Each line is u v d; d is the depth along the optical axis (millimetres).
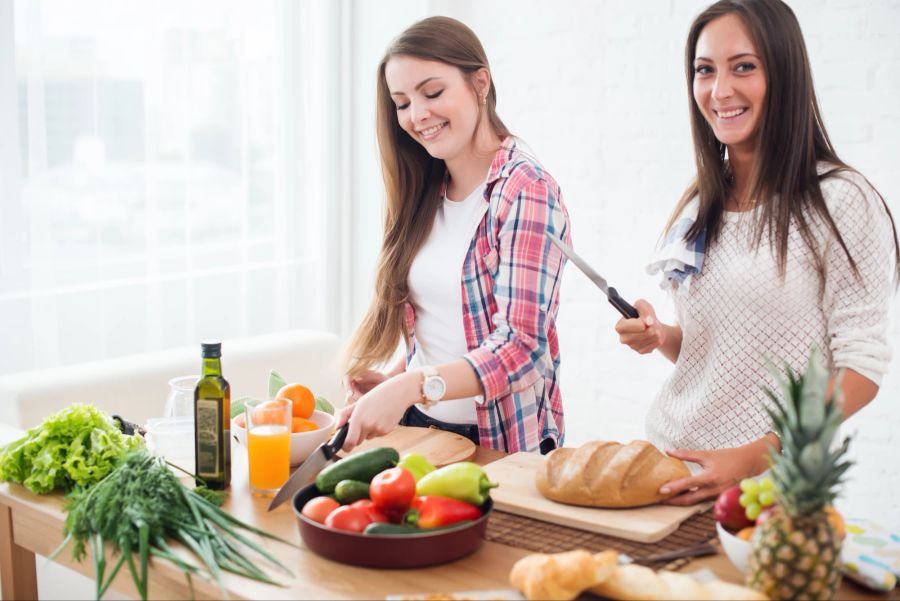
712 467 1555
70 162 2959
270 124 3598
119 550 1438
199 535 1398
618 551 1373
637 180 3496
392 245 2100
